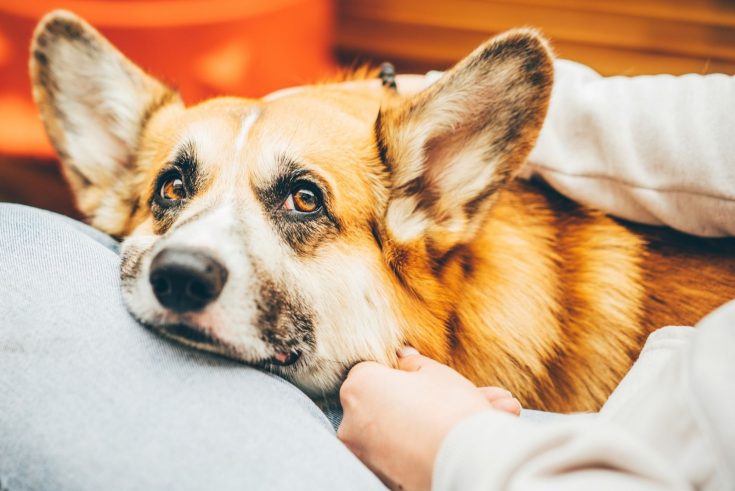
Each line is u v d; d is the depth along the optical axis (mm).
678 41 4039
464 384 1067
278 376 1204
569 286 1523
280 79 2861
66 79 1697
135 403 928
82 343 1004
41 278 1097
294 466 888
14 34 2418
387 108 1477
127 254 1310
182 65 2537
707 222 1385
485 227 1525
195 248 1177
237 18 2533
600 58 3947
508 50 1366
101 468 853
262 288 1239
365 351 1346
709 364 702
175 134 1507
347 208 1379
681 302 1498
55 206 2967
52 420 898
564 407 1451
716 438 667
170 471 854
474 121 1440
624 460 668
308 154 1369
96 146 1731
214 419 930
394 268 1417
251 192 1354
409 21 4121
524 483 685
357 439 1036
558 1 4207
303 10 2818
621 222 1587
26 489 860
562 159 1495
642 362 1068
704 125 1314
